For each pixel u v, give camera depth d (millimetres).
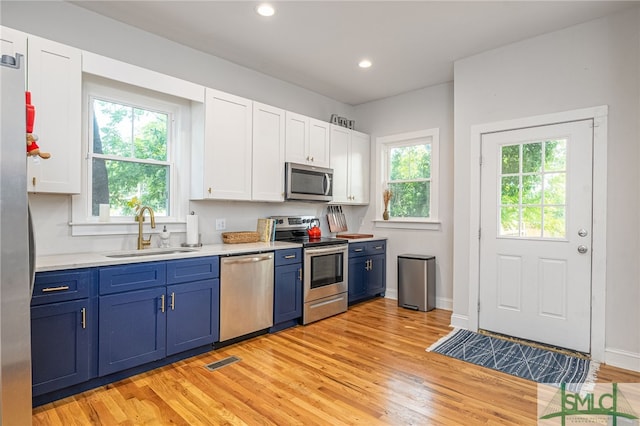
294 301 3451
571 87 2896
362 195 4789
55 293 2027
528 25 2877
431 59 3521
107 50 2787
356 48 3297
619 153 2682
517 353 2832
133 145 2996
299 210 4367
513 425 1857
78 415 1924
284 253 3354
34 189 2215
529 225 3121
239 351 2842
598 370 2543
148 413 1952
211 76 3449
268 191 3602
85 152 2699
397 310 4086
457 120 3531
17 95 1156
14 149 1149
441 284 4191
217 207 3527
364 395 2162
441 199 4223
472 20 2797
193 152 3230
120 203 2930
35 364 1958
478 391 2219
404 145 4645
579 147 2863
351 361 2658
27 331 1180
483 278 3367
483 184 3371
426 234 4340
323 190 4125
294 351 2848
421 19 2779
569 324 2893
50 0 2520
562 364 2631
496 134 3291
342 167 4477
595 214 2771
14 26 2377
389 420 1903
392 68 3754
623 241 2656
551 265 2996
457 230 3520
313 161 4082
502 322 3250
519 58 3154
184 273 2623
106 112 2842
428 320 3703
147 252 2838
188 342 2648
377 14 2711
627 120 2650
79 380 2117
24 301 1170
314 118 4496
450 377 2408
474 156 3408
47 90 2264
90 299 2162
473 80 3430
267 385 2279
